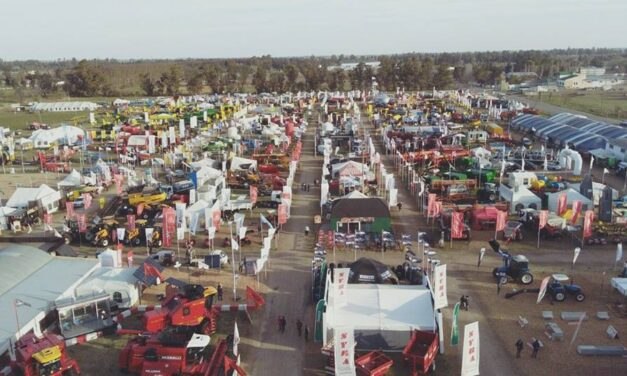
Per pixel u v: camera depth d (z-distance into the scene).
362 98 155.75
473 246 41.94
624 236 43.00
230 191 55.41
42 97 190.00
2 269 32.72
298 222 48.53
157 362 24.59
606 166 69.62
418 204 53.06
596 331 29.05
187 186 55.38
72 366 25.20
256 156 73.31
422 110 122.12
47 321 29.36
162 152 82.00
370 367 25.09
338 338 23.19
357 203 44.62
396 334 27.67
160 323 27.52
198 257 40.19
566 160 66.19
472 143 84.25
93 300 29.88
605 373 25.20
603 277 36.12
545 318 30.45
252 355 27.09
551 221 43.94
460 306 31.72
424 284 31.92
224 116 115.88
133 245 43.28
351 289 30.39
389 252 40.91
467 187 55.59
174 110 129.62
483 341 28.11
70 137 90.44
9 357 25.97
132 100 163.62
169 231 41.00
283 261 39.53
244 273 37.34
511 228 43.09
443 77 192.62
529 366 25.81
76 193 56.91
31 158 81.19
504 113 112.75
